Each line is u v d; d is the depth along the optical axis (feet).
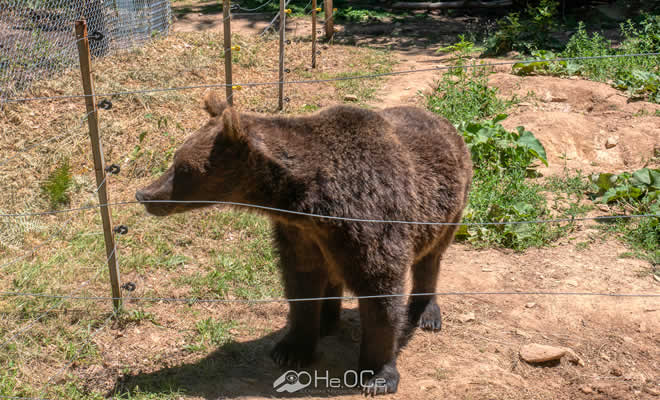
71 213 20.22
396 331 12.65
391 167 12.03
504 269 18.35
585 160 27.25
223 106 12.44
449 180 13.70
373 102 32.09
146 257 17.81
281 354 13.96
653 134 27.48
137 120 26.43
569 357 14.25
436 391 13.15
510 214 20.70
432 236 13.51
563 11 58.39
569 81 34.58
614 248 19.25
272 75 36.06
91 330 14.76
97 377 13.21
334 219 11.52
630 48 40.70
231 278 17.21
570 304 16.39
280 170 11.59
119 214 20.03
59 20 33.55
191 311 15.78
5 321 14.61
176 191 11.66
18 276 16.46
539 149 25.27
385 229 11.82
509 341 15.07
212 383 13.09
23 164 22.47
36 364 13.47
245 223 20.01
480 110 30.86
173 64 34.32
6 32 31.30
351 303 17.10
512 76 36.42
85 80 13.96
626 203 21.57
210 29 50.57
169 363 13.76
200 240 19.11
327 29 48.08
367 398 12.86
